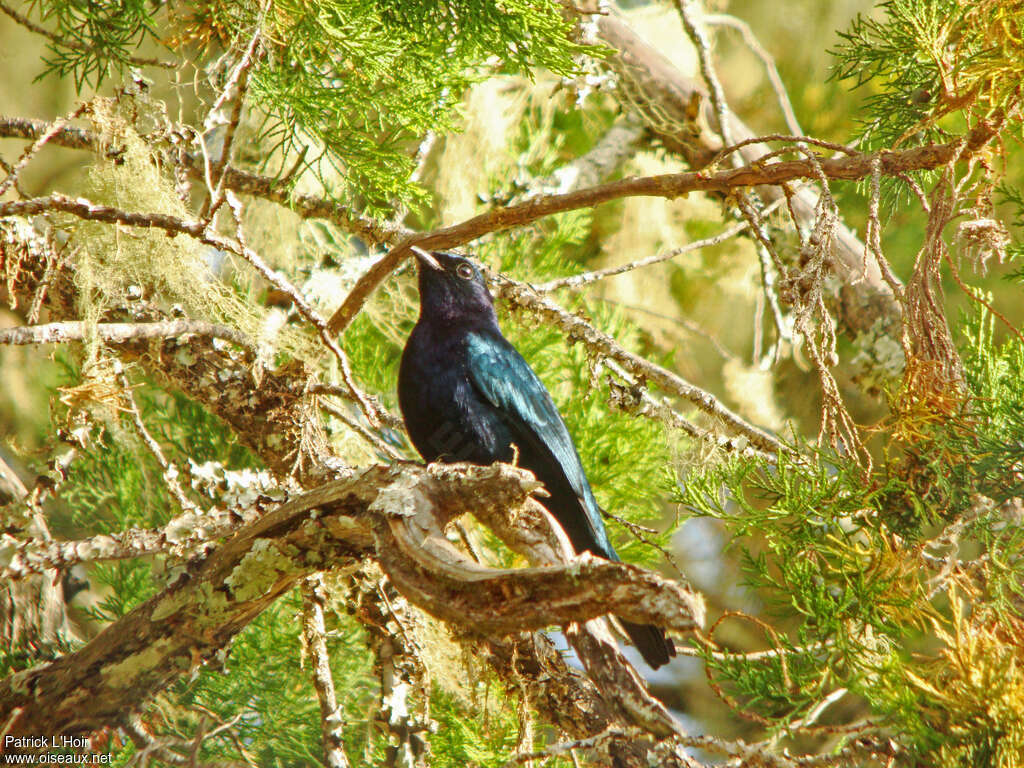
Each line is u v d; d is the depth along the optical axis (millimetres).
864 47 9172
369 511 6234
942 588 6773
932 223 7070
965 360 8188
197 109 9117
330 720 7793
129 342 8719
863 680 6480
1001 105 7129
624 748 6637
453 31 7703
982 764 5902
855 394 14469
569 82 12500
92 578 11852
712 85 11266
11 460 12047
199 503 10562
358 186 8000
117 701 7367
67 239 8812
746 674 6586
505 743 9172
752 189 12531
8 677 7449
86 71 7215
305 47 7387
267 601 7211
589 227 15633
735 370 14930
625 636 8031
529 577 5301
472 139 13383
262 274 7250
